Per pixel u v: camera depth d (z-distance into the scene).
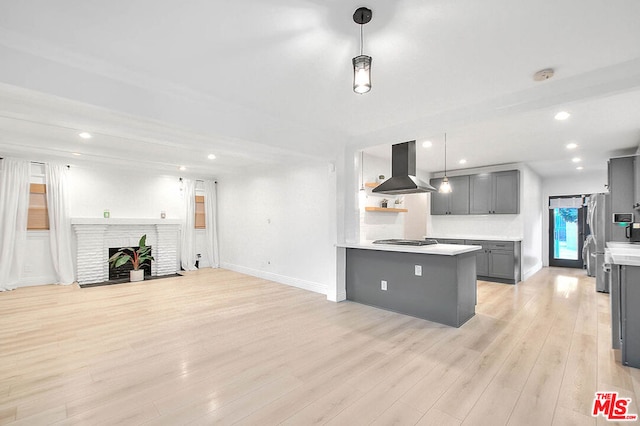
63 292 4.83
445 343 2.88
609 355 2.61
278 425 1.74
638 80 2.21
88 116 2.90
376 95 2.84
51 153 4.88
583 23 1.78
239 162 5.86
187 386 2.13
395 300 3.88
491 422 1.76
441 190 4.62
